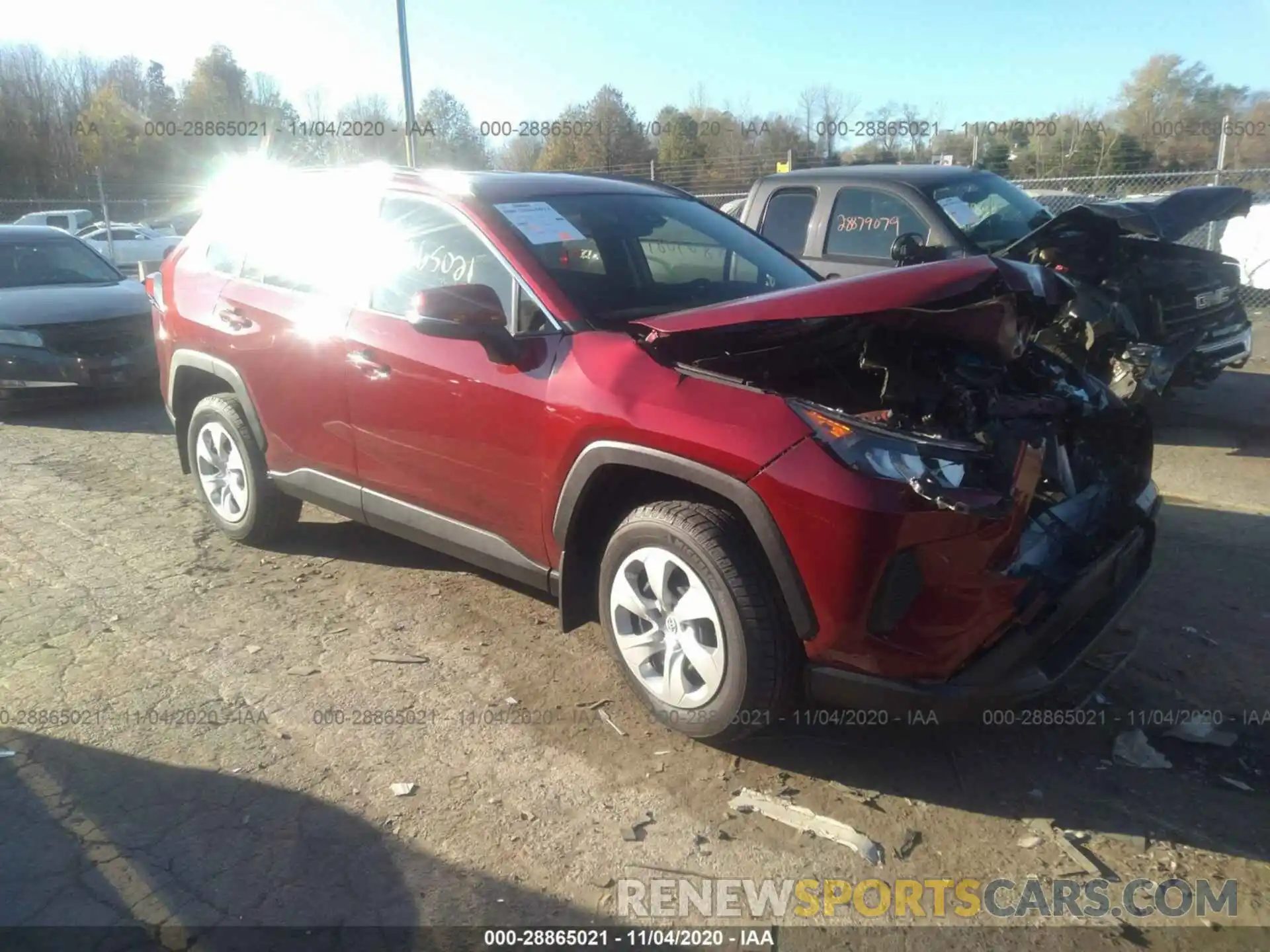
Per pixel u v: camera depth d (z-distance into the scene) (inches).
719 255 174.9
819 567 114.3
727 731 126.6
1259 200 510.3
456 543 159.3
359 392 165.6
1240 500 231.9
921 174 293.6
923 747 134.0
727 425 120.3
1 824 119.7
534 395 139.4
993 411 135.0
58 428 319.0
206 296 198.4
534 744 135.7
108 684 152.5
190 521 225.0
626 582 135.4
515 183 169.2
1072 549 129.2
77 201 889.5
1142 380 243.4
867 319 126.3
